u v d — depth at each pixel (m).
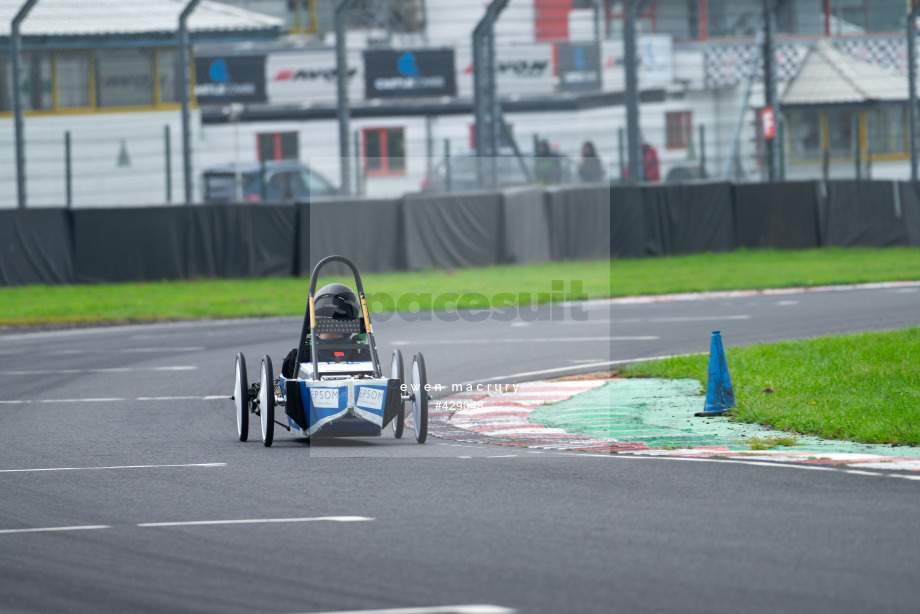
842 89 152.88
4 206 137.50
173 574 25.77
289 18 170.62
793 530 28.62
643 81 152.38
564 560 26.22
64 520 31.45
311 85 147.50
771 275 106.06
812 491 33.25
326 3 165.25
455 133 147.88
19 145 110.38
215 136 144.00
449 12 163.25
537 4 167.38
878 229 123.69
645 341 70.75
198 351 73.25
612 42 154.50
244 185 137.75
